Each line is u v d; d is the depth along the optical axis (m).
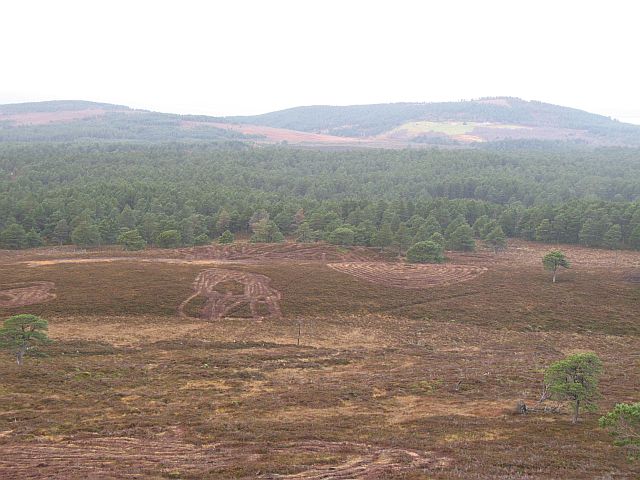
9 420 37.34
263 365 58.31
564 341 75.12
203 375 53.00
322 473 27.52
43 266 100.88
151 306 81.19
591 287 98.31
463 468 28.55
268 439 34.28
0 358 55.81
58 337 65.81
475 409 43.28
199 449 32.22
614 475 27.83
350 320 81.81
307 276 102.25
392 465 29.03
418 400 46.06
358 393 47.56
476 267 116.75
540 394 48.09
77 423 37.09
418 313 85.69
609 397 45.47
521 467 29.05
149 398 44.44
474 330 79.25
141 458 30.42
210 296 87.75
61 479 26.31
